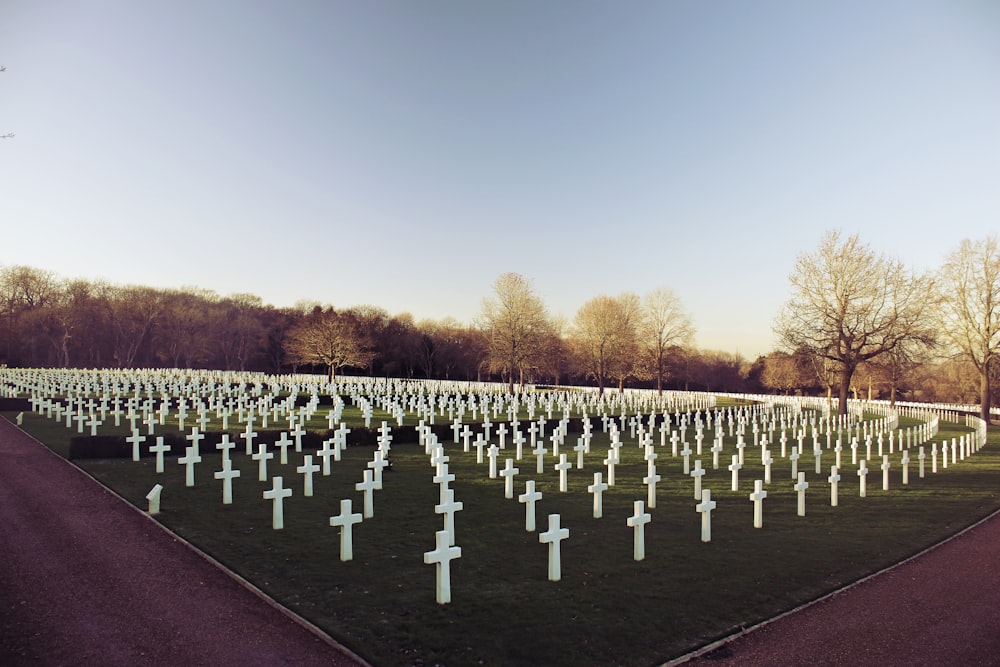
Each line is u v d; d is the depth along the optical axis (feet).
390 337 269.85
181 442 66.44
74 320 242.37
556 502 49.29
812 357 154.71
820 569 34.37
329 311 248.93
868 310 143.84
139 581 29.50
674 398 186.70
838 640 25.29
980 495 57.72
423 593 29.01
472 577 31.40
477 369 274.77
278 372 279.69
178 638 23.76
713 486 57.88
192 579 30.01
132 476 53.11
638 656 23.26
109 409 101.09
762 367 309.63
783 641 25.08
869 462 77.10
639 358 238.89
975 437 94.43
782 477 64.13
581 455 65.41
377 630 24.86
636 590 30.19
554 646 23.85
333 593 28.71
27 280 265.13
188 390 129.90
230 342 280.72
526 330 210.79
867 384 230.89
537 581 31.07
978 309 154.51
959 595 30.86
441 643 23.84
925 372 251.39
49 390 118.83
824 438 102.06
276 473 57.67
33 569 30.55
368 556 34.30
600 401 151.84
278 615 26.17
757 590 30.73
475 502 48.44
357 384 196.03
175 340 256.73
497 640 24.23
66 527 37.68
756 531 42.29
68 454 61.67
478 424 91.86
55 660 21.74
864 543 40.11
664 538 39.65
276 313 335.06
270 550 34.73
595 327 232.32
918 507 51.70
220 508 43.68
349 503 33.47
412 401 129.08
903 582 32.71
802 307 150.20
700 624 26.43
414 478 57.36
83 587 28.53
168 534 37.04
